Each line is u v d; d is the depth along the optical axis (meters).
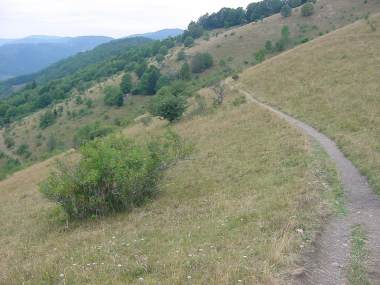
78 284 8.32
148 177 17.25
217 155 23.12
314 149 19.38
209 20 167.88
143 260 9.20
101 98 116.38
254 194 14.49
